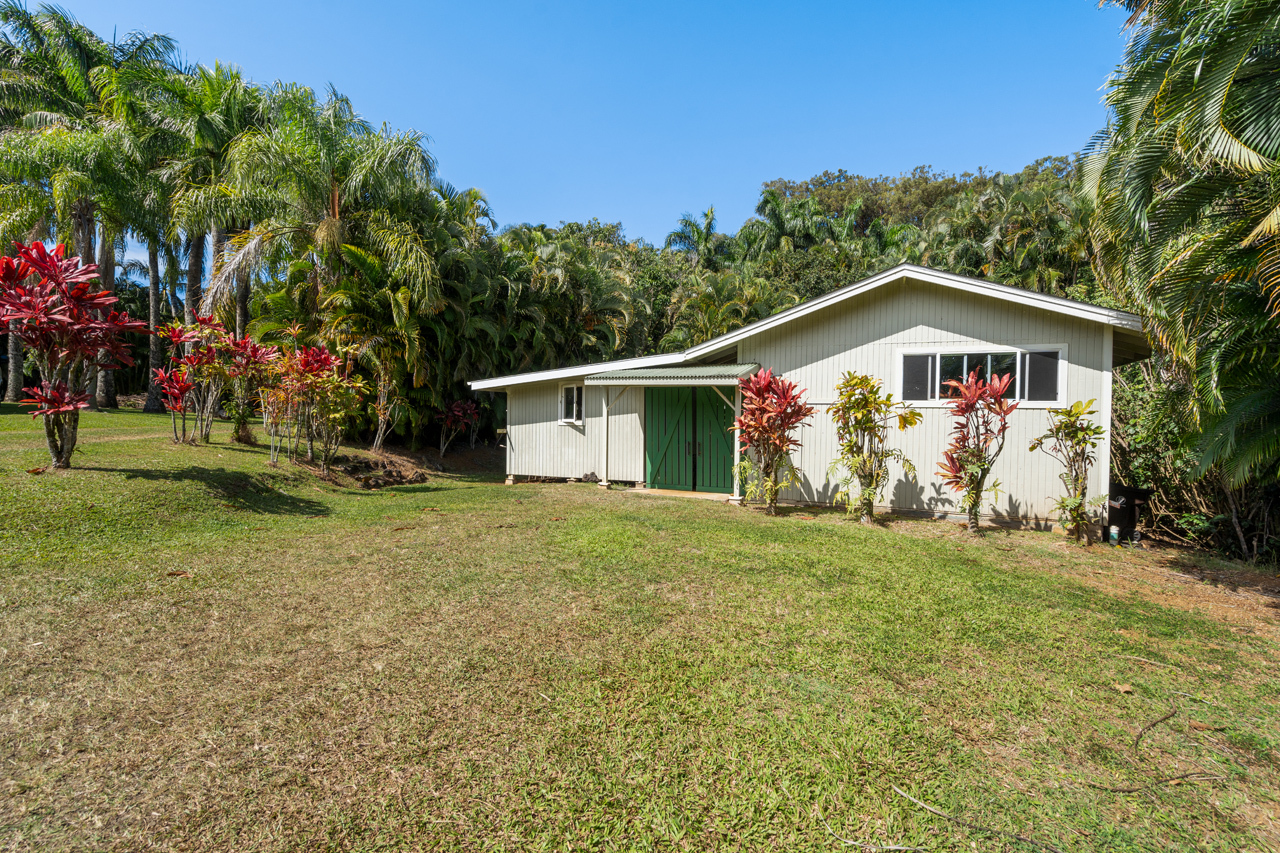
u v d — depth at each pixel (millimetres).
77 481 6652
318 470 10758
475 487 12055
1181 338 5844
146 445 9398
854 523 8570
